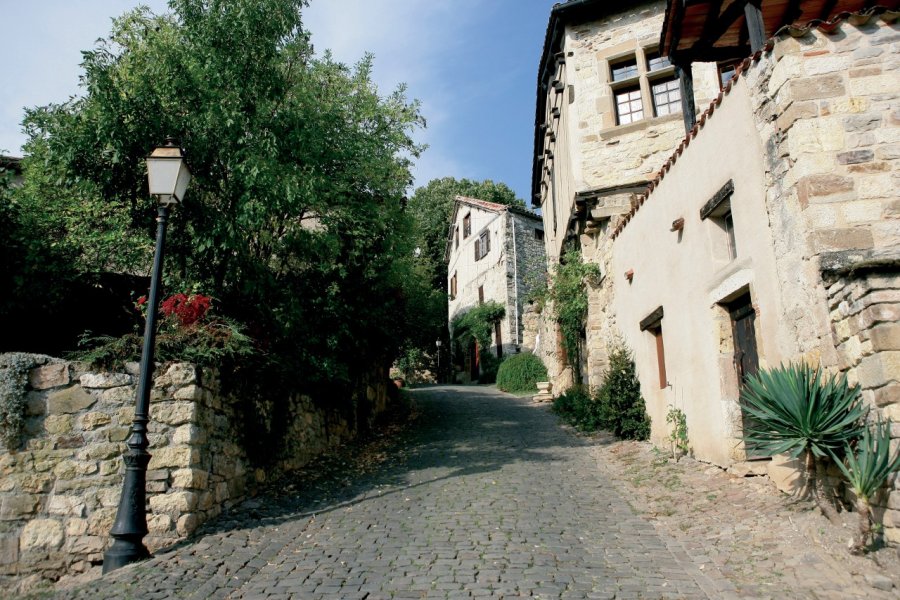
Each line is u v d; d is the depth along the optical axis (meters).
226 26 7.88
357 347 11.21
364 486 7.87
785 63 5.39
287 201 8.01
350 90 11.05
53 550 5.84
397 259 11.55
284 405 8.59
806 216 5.11
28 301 8.56
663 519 5.95
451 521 6.17
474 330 27.84
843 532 4.46
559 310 14.80
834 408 4.55
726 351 6.86
